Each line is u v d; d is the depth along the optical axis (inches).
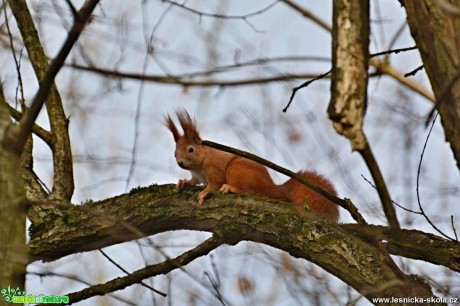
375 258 292.0
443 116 211.8
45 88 243.0
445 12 212.5
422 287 286.8
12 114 357.4
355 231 313.0
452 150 211.6
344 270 294.5
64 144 370.3
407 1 220.8
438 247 305.4
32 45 391.9
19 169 248.5
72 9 238.8
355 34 211.0
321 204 399.2
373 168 207.6
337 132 205.8
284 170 297.3
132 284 328.8
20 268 238.7
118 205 340.2
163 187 345.7
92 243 339.6
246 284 312.0
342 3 214.8
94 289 327.9
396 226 213.8
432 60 214.1
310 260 307.0
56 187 358.3
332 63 212.4
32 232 344.5
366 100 207.3
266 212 319.6
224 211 326.6
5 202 241.0
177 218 333.4
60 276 295.0
